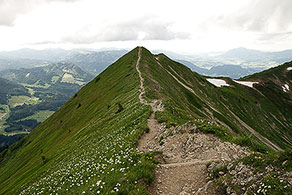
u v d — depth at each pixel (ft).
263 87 528.22
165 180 37.37
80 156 83.05
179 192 33.81
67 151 132.87
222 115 290.97
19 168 250.78
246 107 412.16
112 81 289.53
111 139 78.64
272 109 453.58
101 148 71.51
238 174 30.30
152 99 128.98
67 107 352.49
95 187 38.52
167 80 277.23
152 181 36.78
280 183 23.58
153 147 57.47
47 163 147.43
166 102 104.12
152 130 71.87
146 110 98.02
